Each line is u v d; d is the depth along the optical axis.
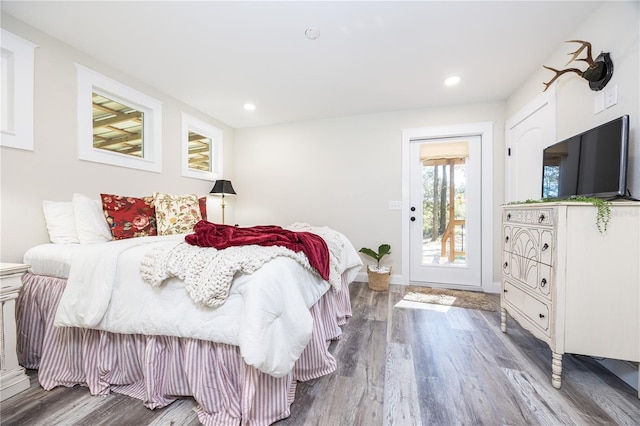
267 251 1.20
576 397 1.26
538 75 2.32
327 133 3.59
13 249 1.72
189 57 2.20
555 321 1.33
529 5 1.63
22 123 1.76
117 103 2.48
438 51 2.11
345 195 3.52
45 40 1.88
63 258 1.52
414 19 1.76
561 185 1.78
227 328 1.09
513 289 1.79
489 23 1.79
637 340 1.24
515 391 1.30
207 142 3.66
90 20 1.77
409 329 2.03
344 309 2.20
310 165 3.66
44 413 1.18
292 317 1.10
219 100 3.03
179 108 3.04
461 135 3.14
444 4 1.63
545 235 1.42
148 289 1.24
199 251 1.22
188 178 3.20
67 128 2.02
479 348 1.73
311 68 2.37
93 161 2.19
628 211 1.24
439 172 3.26
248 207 3.94
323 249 1.60
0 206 1.68
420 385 1.35
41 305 1.51
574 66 1.86
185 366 1.18
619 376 1.41
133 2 1.61
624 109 1.45
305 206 3.69
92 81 2.18
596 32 1.65
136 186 2.56
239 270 1.10
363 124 3.44
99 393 1.30
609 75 1.54
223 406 1.13
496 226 2.98
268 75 2.49
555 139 2.06
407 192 3.28
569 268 1.30
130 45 2.04
